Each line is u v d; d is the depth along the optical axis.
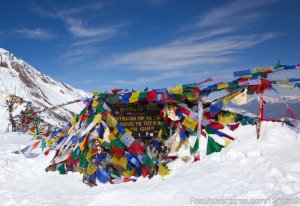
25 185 10.71
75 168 11.48
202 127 11.22
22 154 14.48
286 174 7.78
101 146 11.10
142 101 11.91
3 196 9.70
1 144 17.73
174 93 11.34
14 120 26.97
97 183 10.55
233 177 8.33
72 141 11.94
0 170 12.12
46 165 12.30
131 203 8.10
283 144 9.50
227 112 11.45
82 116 12.20
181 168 10.36
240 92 10.90
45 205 8.67
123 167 10.91
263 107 10.30
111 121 11.45
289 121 10.38
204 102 11.62
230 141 10.59
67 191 9.88
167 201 7.89
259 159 8.84
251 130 10.66
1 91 168.88
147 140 11.79
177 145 11.31
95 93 12.12
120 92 12.02
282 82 10.28
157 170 10.60
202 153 10.68
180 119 11.41
